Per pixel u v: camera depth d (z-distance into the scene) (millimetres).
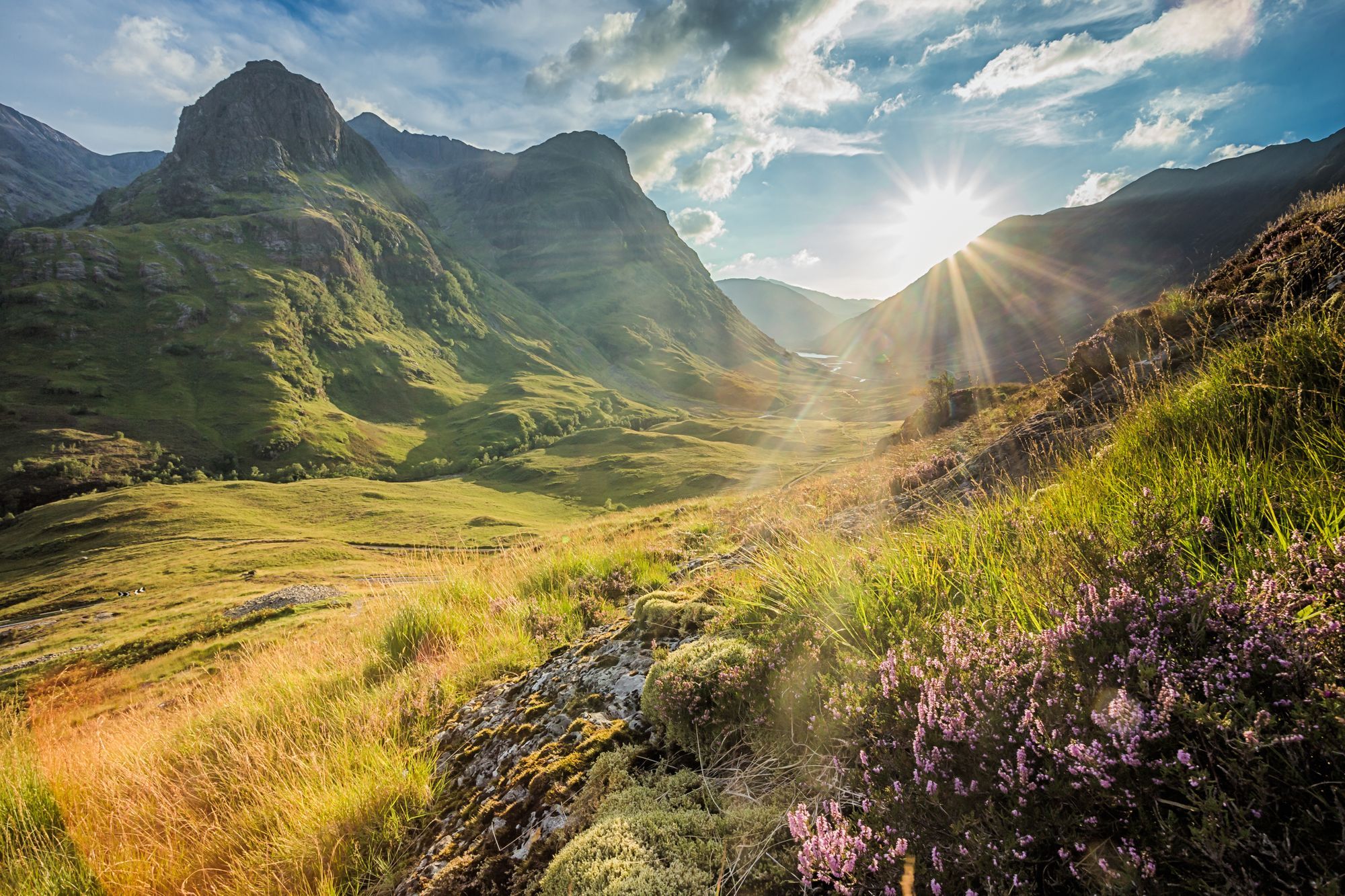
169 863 3961
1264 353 3850
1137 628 1889
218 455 182625
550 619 6602
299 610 38531
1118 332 10562
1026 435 7441
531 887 2672
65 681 30156
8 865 4207
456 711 5098
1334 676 1492
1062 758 1640
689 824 2535
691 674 3369
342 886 3348
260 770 4961
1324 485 2465
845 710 2396
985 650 2236
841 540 4945
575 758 3439
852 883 1783
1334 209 8109
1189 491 2809
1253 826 1345
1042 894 1563
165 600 65938
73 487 154000
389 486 156000
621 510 120875
